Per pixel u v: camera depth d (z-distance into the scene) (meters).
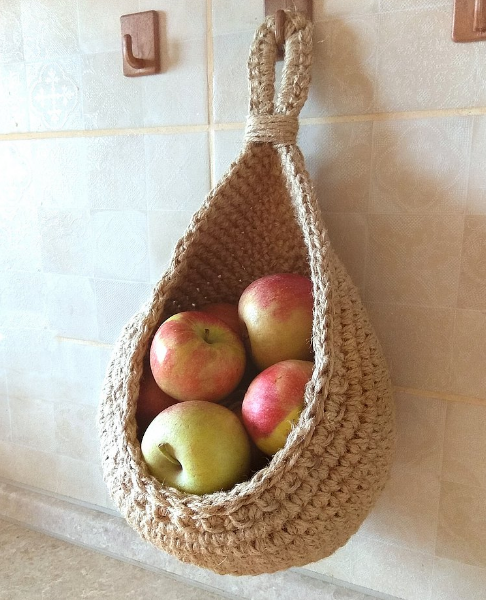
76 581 0.57
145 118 0.51
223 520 0.33
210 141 0.49
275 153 0.40
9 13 0.55
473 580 0.46
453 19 0.38
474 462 0.44
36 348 0.63
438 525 0.46
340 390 0.35
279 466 0.33
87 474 0.63
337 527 0.36
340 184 0.44
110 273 0.56
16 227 0.60
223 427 0.36
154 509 0.35
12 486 0.68
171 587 0.56
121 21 0.50
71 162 0.56
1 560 0.61
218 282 0.46
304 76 0.40
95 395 0.61
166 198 0.52
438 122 0.40
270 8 0.44
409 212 0.42
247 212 0.43
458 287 0.42
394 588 0.49
